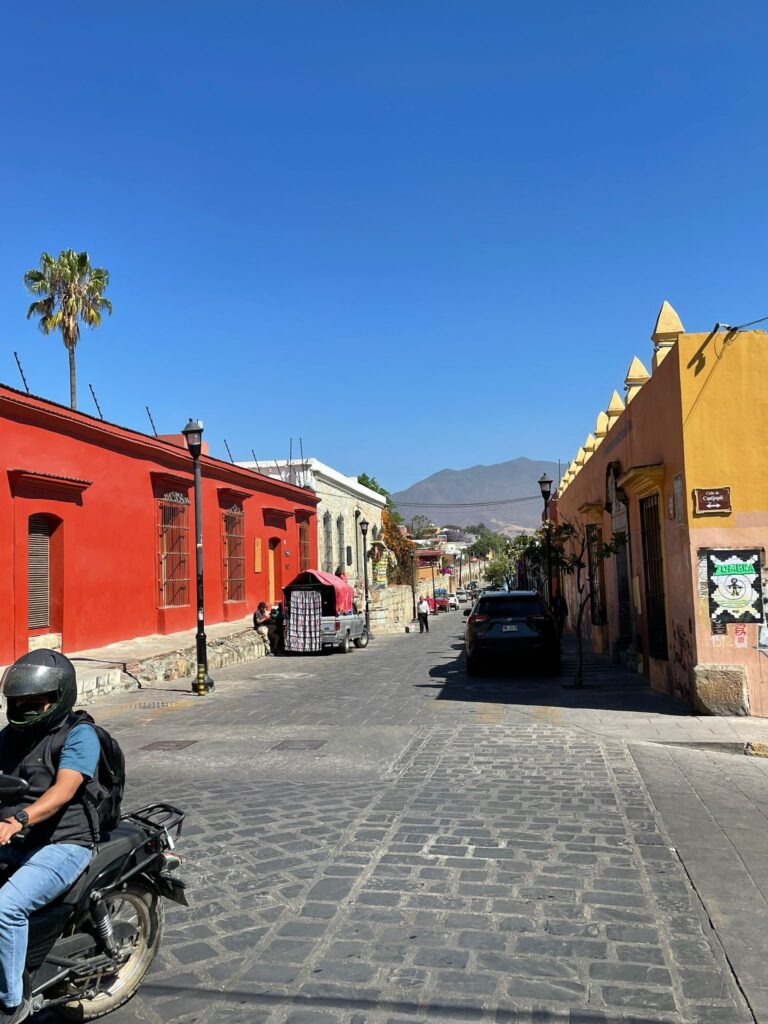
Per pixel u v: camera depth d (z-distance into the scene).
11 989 3.08
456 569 119.50
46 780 3.35
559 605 26.80
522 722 10.54
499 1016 3.49
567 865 5.27
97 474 17.95
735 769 8.00
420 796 7.05
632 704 11.54
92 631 17.56
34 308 35.22
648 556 13.05
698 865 5.26
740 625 10.20
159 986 3.81
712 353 10.38
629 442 14.20
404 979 3.82
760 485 10.18
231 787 7.66
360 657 22.53
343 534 39.59
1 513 14.67
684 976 3.82
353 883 5.00
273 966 3.97
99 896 3.43
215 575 24.41
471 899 4.72
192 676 18.31
